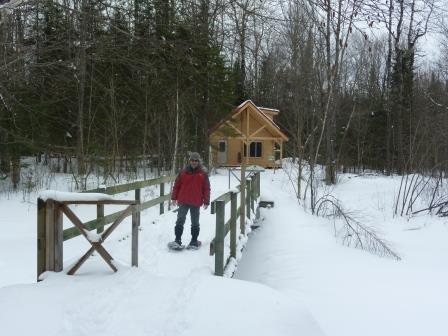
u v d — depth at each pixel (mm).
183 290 5020
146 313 4500
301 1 6930
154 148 23484
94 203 5773
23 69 10469
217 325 4188
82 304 4637
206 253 7832
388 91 36812
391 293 7285
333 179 24312
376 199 18938
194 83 18734
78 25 10281
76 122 19844
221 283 5184
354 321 6129
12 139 17781
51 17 10438
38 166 24078
